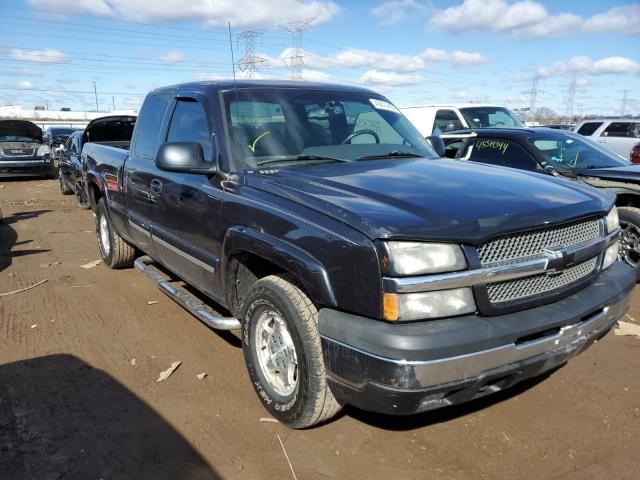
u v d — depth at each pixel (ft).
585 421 10.89
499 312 8.62
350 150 12.94
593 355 13.84
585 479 9.16
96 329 15.60
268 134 12.61
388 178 10.76
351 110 14.28
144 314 16.72
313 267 9.03
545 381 12.50
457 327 8.16
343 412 11.14
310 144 12.81
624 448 10.00
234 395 11.93
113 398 11.78
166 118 15.30
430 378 8.00
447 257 8.25
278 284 10.04
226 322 12.16
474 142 23.89
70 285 19.72
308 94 14.03
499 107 41.04
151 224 15.81
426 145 14.82
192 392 12.05
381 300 8.18
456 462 9.64
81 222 33.32
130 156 17.51
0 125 56.80
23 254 24.68
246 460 9.72
